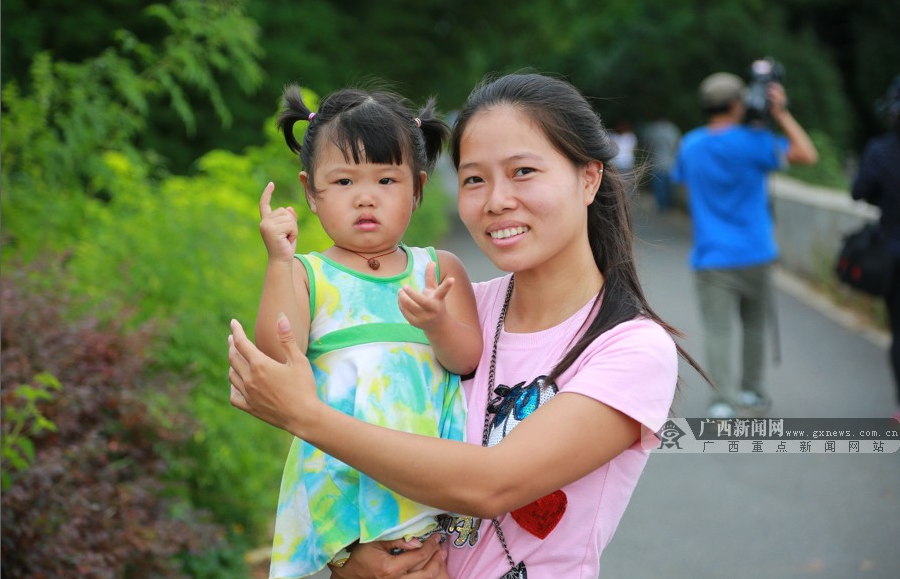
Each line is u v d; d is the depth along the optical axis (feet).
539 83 7.52
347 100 8.38
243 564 16.55
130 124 23.43
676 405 8.12
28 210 19.97
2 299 14.51
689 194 24.66
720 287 23.85
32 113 21.13
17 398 13.29
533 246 7.35
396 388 7.79
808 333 34.40
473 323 8.26
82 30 36.63
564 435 7.02
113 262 18.56
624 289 7.66
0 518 12.07
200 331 17.37
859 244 22.56
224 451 16.67
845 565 17.02
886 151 22.34
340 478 7.72
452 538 7.73
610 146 7.70
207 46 25.76
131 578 14.17
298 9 45.83
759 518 19.10
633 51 87.10
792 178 61.46
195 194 22.58
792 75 81.41
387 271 8.32
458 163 7.63
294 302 7.74
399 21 54.24
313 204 8.44
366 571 7.68
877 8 92.79
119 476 14.88
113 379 15.01
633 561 17.40
